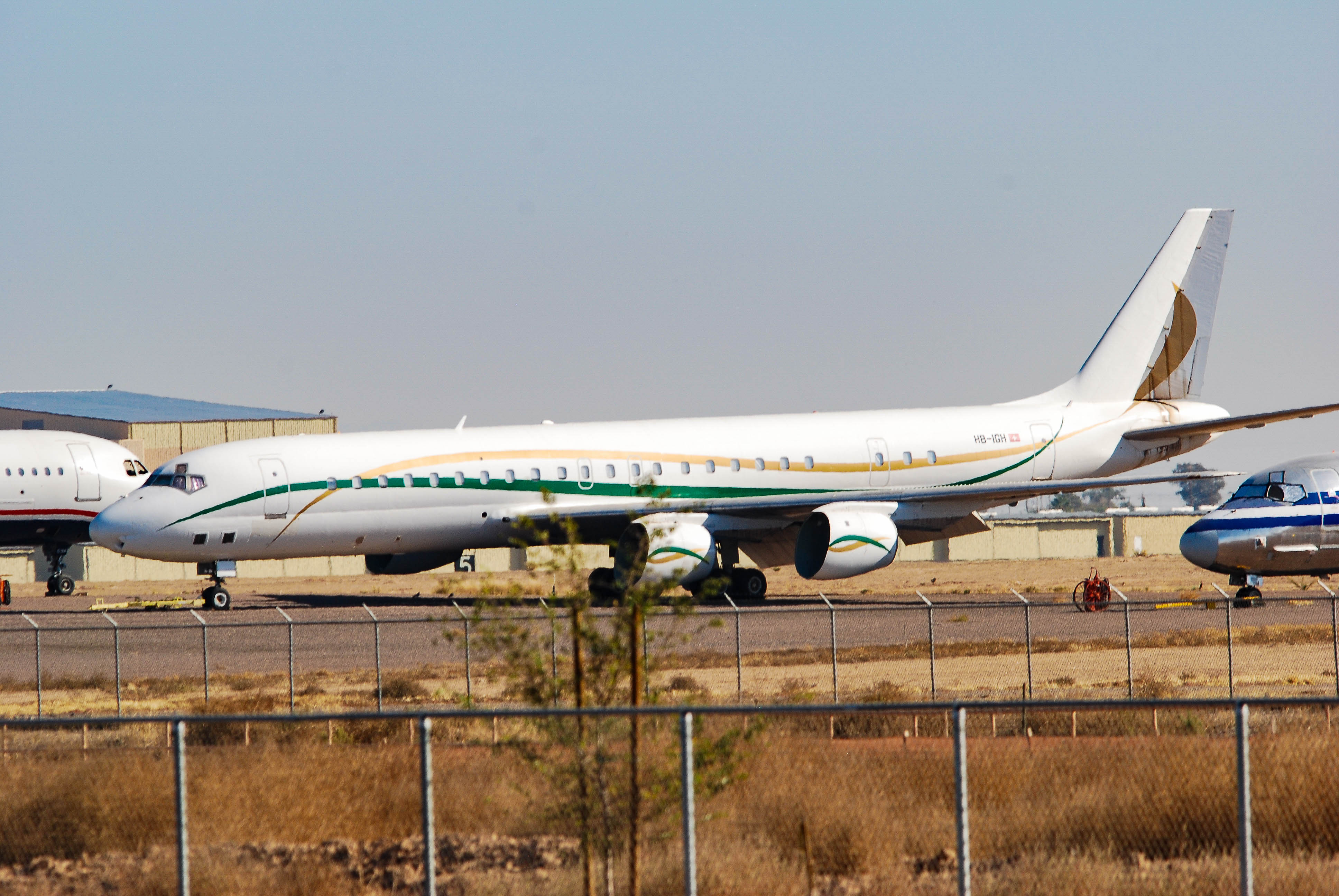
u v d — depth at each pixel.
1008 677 85.44
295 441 123.81
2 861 44.84
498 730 68.50
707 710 34.41
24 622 121.31
